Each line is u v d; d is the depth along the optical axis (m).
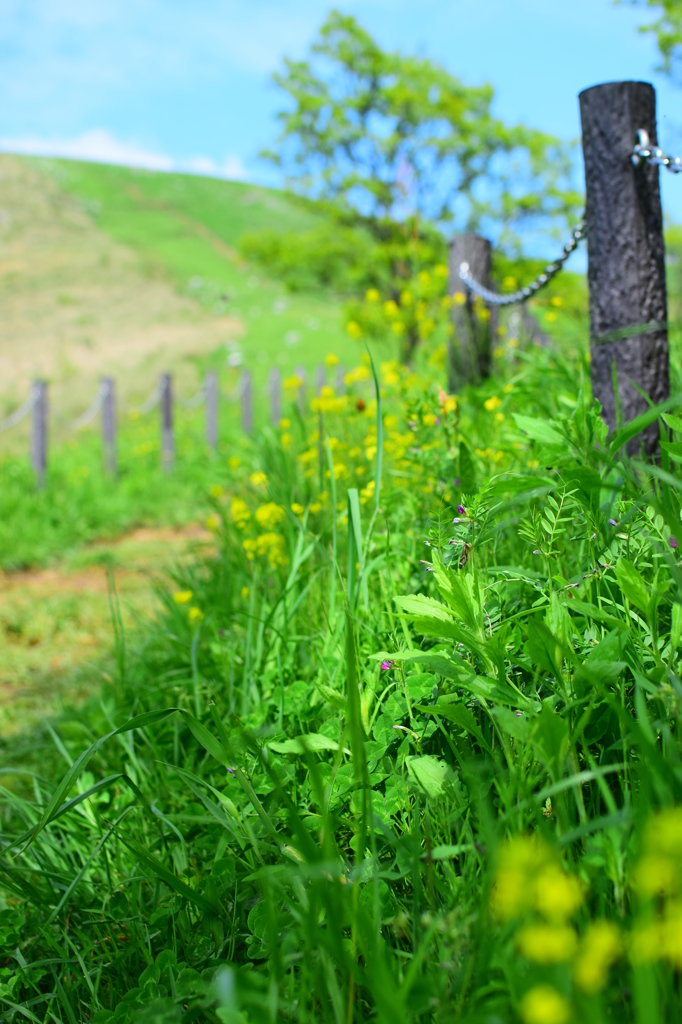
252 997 0.84
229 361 25.17
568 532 1.86
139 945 1.53
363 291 18.27
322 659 2.02
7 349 25.75
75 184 57.44
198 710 2.23
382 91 16.58
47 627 4.47
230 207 59.81
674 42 4.09
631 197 2.43
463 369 4.68
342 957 0.95
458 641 1.44
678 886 0.75
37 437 9.00
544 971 0.76
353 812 1.40
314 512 2.82
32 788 2.60
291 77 17.17
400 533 2.39
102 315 31.86
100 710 2.77
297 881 1.26
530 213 16.52
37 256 40.88
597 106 2.45
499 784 1.27
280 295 39.94
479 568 1.65
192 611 2.85
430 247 16.39
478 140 16.17
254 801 1.35
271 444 4.24
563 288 15.06
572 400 2.53
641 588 1.33
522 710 1.33
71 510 7.72
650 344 2.46
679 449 1.53
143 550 6.70
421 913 1.17
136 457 11.64
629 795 1.10
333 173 17.16
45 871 1.86
